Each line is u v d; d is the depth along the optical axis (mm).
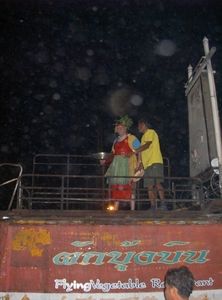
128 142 6969
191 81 7887
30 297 4473
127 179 6758
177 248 4801
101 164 7465
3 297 4445
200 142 7254
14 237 4660
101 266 4652
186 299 3047
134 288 4602
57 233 4727
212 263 4789
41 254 4629
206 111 7082
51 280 4547
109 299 4551
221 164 6430
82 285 4562
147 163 6918
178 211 5262
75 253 4664
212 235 4898
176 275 3117
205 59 7023
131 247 4750
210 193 6719
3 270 4527
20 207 5578
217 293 4703
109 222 4848
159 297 4598
